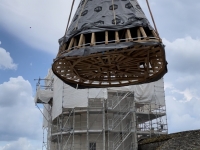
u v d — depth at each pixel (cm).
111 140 3866
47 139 4809
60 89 4047
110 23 1077
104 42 1008
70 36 1105
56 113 4103
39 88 4447
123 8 1113
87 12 1155
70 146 3894
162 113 4362
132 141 3869
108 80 1376
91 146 3819
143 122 4631
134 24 1028
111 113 3962
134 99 4041
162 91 4472
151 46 998
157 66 1248
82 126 3925
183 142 2722
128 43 977
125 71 1289
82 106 3797
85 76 1341
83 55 1000
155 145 3325
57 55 1134
